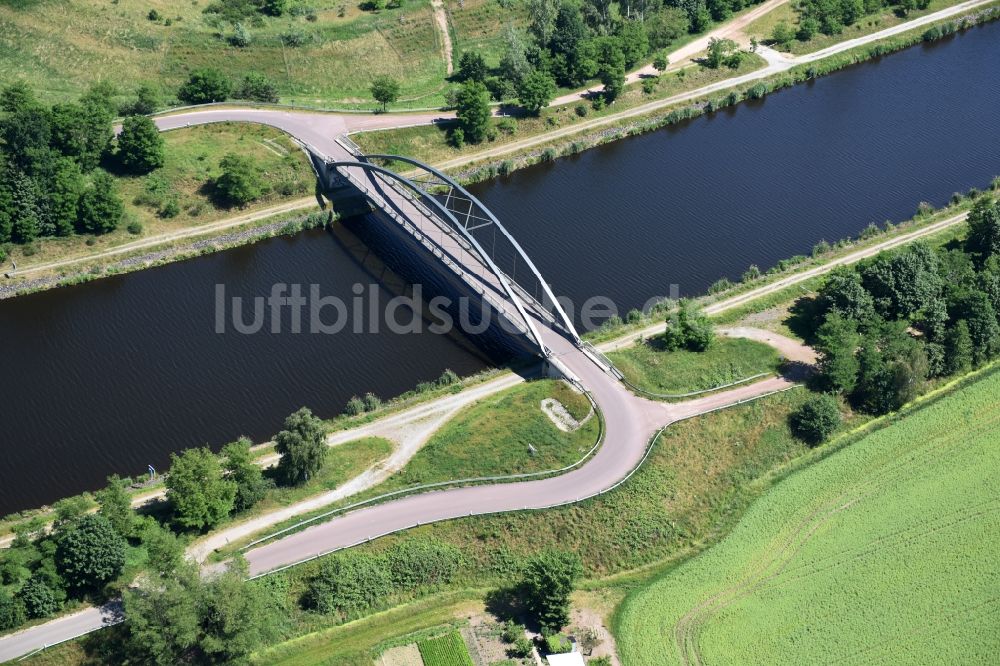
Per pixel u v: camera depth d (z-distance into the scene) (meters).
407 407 175.50
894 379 175.75
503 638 138.62
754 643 138.38
